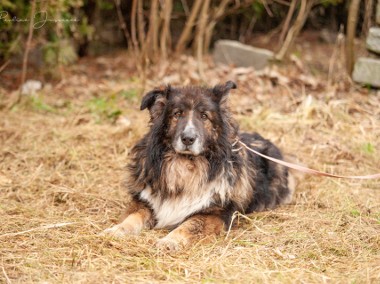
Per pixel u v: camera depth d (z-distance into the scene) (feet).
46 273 17.51
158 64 44.39
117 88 40.14
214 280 17.25
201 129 21.68
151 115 23.00
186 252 19.81
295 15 54.85
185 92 22.48
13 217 22.30
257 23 57.98
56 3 38.29
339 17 56.65
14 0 40.81
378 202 25.29
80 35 47.34
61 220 22.31
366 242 20.74
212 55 51.31
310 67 46.21
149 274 17.75
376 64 39.27
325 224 22.38
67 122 34.63
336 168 29.66
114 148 30.91
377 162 30.37
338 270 18.40
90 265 17.98
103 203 24.97
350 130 33.73
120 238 20.18
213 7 50.55
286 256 19.38
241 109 36.47
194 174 22.54
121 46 54.29
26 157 29.68
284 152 29.48
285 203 26.37
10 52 43.04
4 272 17.07
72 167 29.09
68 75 45.06
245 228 22.88
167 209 22.86
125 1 52.26
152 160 22.72
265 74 40.91
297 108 35.91
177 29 54.39
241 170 23.45
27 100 37.65
